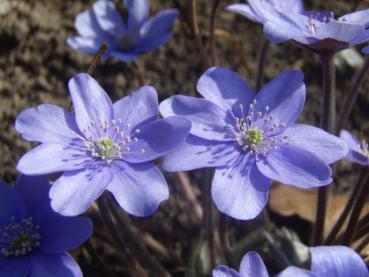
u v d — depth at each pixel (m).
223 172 0.07
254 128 0.07
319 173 0.07
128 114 0.08
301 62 0.13
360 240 0.10
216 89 0.08
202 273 0.09
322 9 0.13
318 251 0.06
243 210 0.07
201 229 0.10
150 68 0.13
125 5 0.11
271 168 0.07
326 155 0.07
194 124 0.07
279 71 0.13
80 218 0.07
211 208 0.08
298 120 0.12
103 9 0.11
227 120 0.07
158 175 0.07
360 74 0.09
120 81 0.13
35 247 0.08
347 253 0.06
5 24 0.13
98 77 0.13
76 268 0.07
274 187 0.11
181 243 0.11
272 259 0.09
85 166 0.07
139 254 0.08
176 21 0.13
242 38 0.13
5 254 0.08
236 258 0.09
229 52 0.13
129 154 0.07
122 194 0.07
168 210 0.11
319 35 0.07
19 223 0.08
